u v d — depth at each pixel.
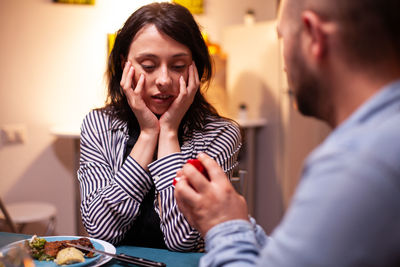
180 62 1.15
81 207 1.18
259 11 3.86
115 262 0.86
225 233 0.58
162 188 1.11
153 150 1.17
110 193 1.12
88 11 2.62
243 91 3.58
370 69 0.45
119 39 1.20
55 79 2.77
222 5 3.63
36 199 2.80
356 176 0.38
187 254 0.92
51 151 2.83
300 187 0.44
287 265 0.41
